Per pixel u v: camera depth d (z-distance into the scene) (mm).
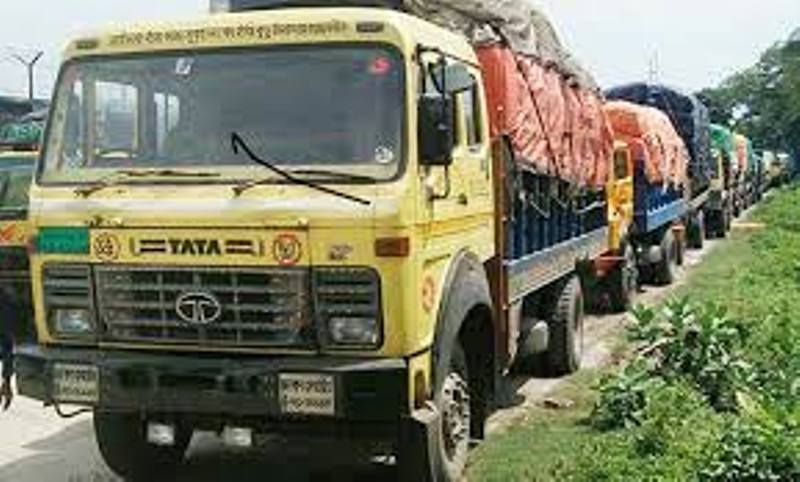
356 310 6082
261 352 6230
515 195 8438
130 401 6391
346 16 6363
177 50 6605
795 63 74125
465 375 7371
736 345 10086
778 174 60656
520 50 8758
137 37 6684
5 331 9375
